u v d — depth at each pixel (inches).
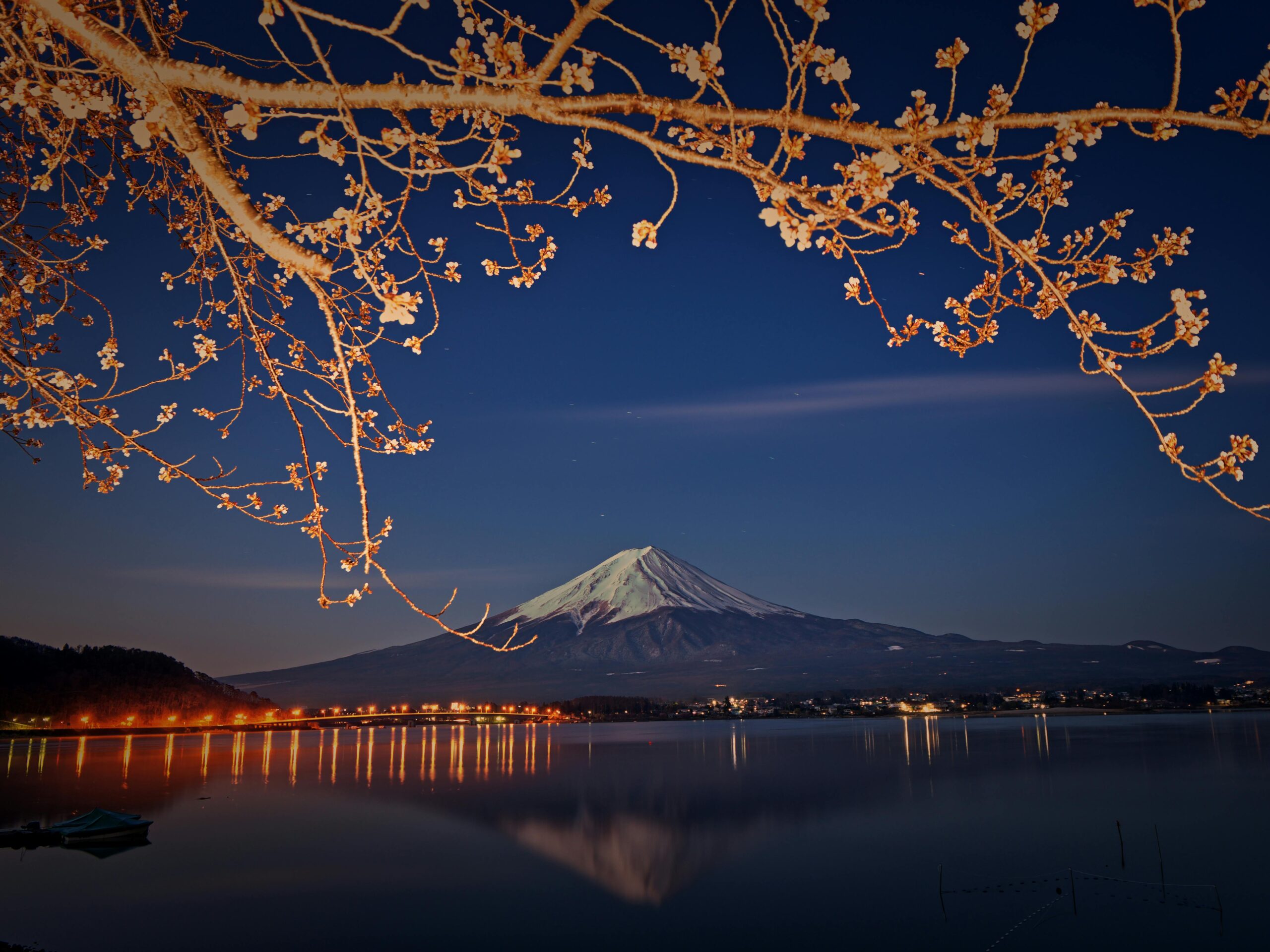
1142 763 4175.7
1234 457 108.0
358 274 134.0
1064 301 121.0
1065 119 118.5
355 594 132.9
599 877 2014.0
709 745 7185.0
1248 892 1665.8
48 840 2164.1
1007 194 140.3
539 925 1599.4
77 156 180.7
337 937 1461.6
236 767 4690.0
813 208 120.9
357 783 3836.1
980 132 118.6
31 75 134.5
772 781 3836.1
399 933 1505.9
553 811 2984.7
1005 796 3036.4
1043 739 6624.0
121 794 3191.4
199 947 1373.0
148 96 119.3
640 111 117.7
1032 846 2134.6
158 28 138.5
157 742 7711.6
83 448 159.6
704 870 2070.6
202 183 164.4
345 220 132.8
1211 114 118.1
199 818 2655.0
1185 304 115.2
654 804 3161.9
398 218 140.9
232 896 1680.6
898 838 2324.1
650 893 1863.9
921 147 120.0
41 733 7342.5
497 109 118.0
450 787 3700.8
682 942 1498.5
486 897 1785.2
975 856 2058.3
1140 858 1971.0
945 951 1390.3
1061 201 139.6
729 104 116.6
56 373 170.7
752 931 1549.0
